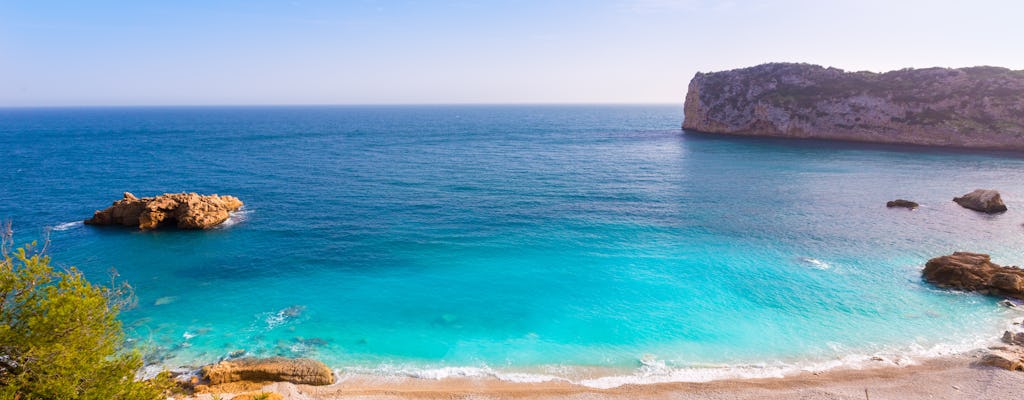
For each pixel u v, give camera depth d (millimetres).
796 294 33531
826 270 37719
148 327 29531
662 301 32750
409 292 34500
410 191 67375
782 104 133875
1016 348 26000
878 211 55781
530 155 107875
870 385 23328
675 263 39438
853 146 115000
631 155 106375
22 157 100500
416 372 25156
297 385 23781
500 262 40062
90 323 15164
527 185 71625
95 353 15070
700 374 24734
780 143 123500
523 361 26109
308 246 44219
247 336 28594
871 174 79312
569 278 36656
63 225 50625
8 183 71812
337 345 27703
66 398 13914
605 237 46281
